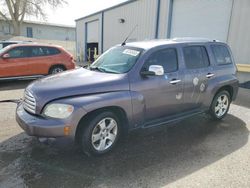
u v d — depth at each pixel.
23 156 3.45
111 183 2.87
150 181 2.93
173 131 4.60
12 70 8.81
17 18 35.50
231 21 10.12
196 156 3.60
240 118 5.54
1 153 3.51
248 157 3.61
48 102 3.18
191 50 4.54
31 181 2.87
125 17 17.25
